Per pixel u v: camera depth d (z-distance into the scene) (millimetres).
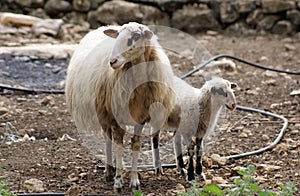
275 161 14242
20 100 20094
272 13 30625
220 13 31000
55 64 23953
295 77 22938
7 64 23391
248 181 11070
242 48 27703
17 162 14242
